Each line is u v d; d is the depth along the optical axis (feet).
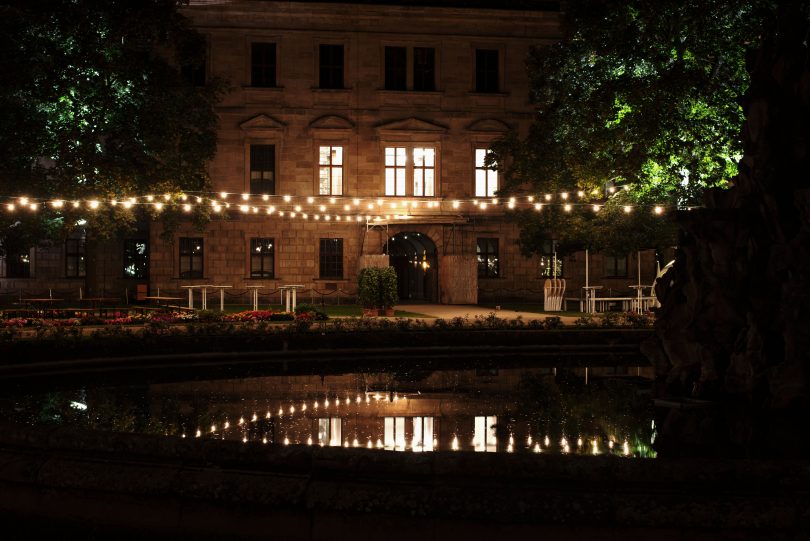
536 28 135.23
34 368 46.60
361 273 93.97
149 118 92.32
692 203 86.74
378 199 131.64
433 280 136.15
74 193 87.15
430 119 133.80
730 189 37.06
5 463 20.02
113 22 88.02
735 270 33.30
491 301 135.44
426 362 54.19
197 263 130.11
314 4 129.29
